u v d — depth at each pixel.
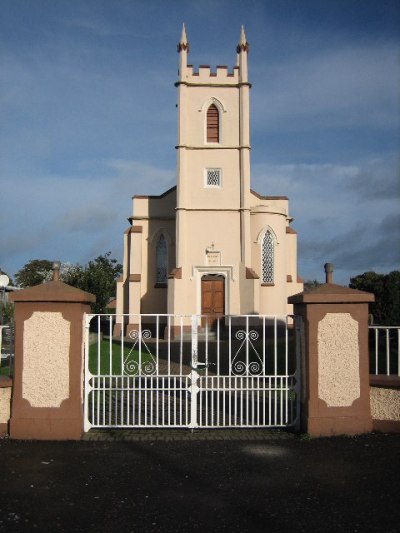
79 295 8.50
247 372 9.10
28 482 6.54
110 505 5.82
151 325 34.69
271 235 33.38
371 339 15.91
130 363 10.80
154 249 35.22
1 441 8.34
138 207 35.38
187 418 9.30
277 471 6.93
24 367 8.53
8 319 27.17
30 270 73.88
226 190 32.09
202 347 24.36
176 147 32.25
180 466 7.16
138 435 8.77
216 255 31.77
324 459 7.42
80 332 8.64
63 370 8.55
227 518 5.50
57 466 7.15
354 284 29.27
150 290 35.00
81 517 5.52
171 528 5.27
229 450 7.92
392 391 8.67
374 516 5.55
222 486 6.39
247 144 32.16
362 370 8.68
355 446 8.00
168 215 35.28
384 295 23.64
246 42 32.72
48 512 5.64
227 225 31.98
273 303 32.94
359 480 6.57
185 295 31.50
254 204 35.16
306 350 8.79
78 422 8.50
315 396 8.62
